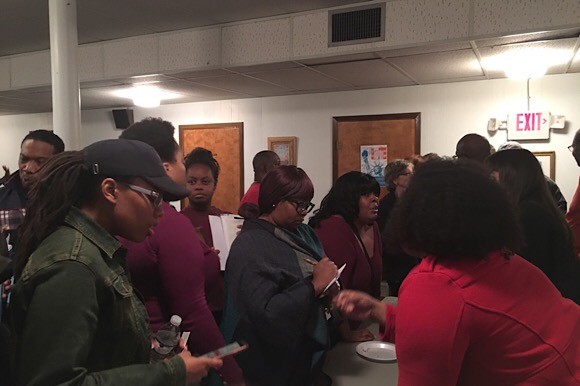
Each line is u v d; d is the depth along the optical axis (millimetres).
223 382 1270
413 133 4332
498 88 4035
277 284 1296
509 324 725
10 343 808
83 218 788
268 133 5012
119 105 5617
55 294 678
